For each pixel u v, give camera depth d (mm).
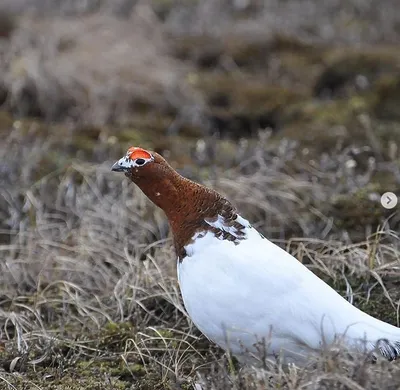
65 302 11664
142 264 12133
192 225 8797
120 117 17641
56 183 14742
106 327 11047
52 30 20297
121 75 18484
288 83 19234
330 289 8789
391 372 7906
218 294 8508
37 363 10352
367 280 11258
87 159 15648
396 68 18719
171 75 18641
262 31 21234
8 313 11367
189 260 8750
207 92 18641
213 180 13961
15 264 12656
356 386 7672
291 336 8469
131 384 9859
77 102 17953
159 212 13539
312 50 20688
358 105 17375
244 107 18094
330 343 8445
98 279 12258
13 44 19672
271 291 8445
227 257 8578
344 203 13328
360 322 8570
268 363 8430
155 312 11453
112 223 13414
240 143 15891
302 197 13688
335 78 18891
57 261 12633
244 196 13500
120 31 20594
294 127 16812
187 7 23047
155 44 20375
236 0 23250
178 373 9703
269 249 8750
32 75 18094
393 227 12875
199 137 17219
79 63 18641
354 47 20609
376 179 14461
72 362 10344
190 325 10781
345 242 12531
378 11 22844
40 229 13469
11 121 17312
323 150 15734
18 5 22562
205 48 20719
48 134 16578
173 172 8898
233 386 8219
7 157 15188
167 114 18047
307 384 7867
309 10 22938
